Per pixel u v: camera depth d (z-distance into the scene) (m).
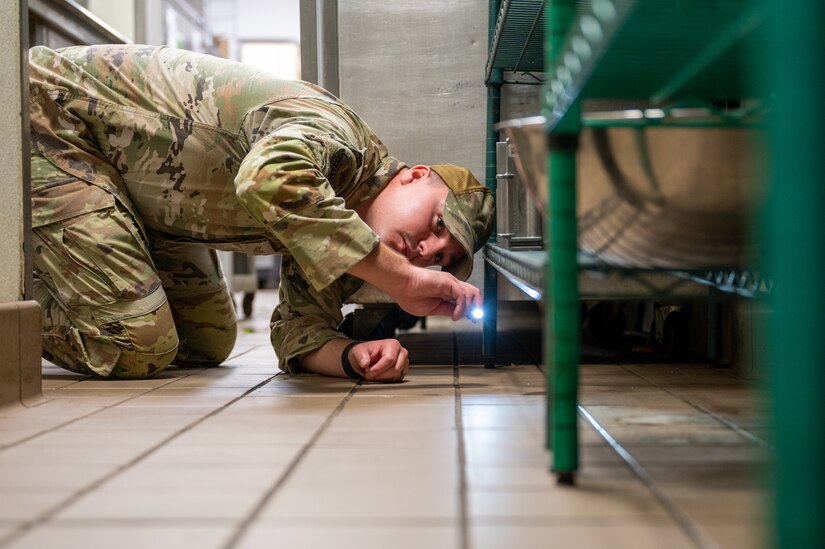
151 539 0.68
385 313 2.10
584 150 0.84
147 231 1.95
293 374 1.86
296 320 1.86
